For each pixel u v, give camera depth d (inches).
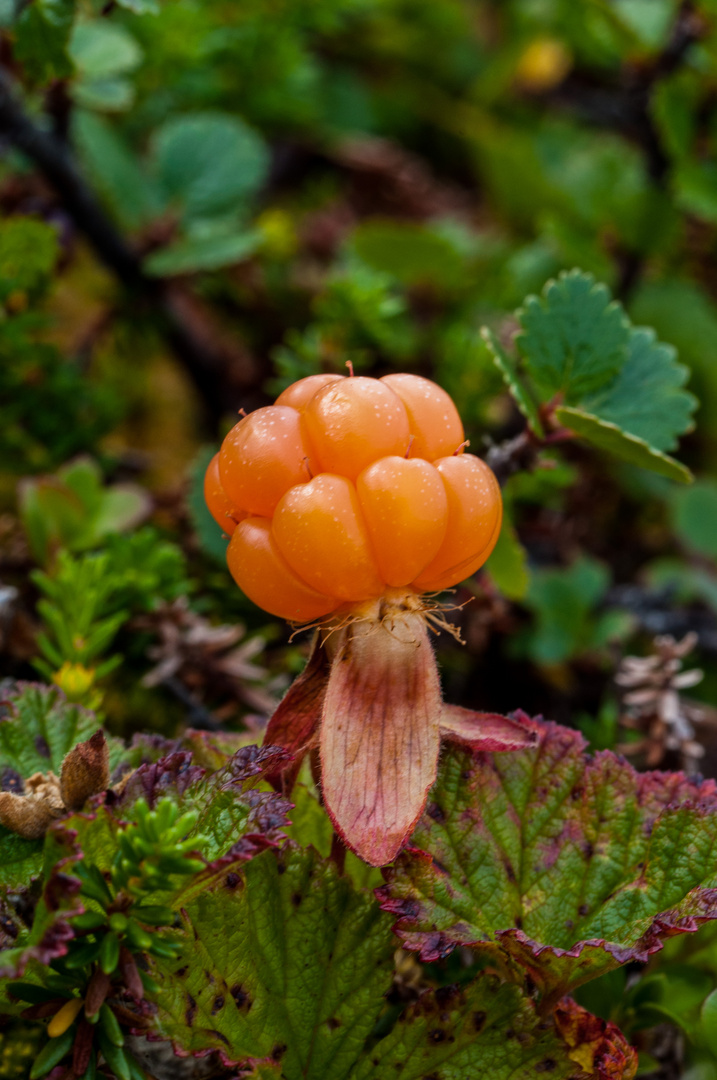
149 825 8.3
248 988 8.7
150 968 8.6
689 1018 9.3
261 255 16.0
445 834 8.9
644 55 14.7
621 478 15.0
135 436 15.4
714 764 11.4
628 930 8.8
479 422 12.7
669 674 10.2
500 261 16.9
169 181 14.3
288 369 12.3
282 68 16.3
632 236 15.3
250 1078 8.6
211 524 11.0
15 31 10.4
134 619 10.6
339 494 8.5
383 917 8.9
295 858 8.9
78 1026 8.5
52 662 10.2
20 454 12.3
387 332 12.6
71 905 8.3
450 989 8.8
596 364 9.6
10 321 11.2
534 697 12.1
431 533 8.6
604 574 12.7
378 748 8.6
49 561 10.9
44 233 11.2
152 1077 8.7
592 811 9.1
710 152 14.8
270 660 11.1
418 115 21.4
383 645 8.7
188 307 16.1
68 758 8.7
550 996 8.8
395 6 20.5
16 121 12.3
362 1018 8.8
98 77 11.9
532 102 21.8
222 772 8.7
